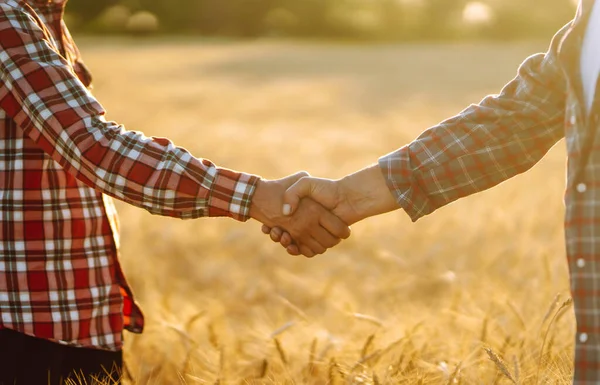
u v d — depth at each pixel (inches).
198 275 240.5
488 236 275.1
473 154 90.0
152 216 319.6
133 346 138.6
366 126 724.0
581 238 68.8
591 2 72.2
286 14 3009.4
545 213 308.0
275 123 759.7
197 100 985.5
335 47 2396.7
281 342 124.8
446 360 118.3
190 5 2957.7
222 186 91.0
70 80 87.4
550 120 86.0
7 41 86.1
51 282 90.0
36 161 89.1
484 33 3002.0
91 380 94.0
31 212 89.2
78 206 91.6
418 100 944.9
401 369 109.5
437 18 3019.2
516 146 88.4
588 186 68.7
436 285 215.6
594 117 68.8
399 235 290.2
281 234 99.7
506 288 171.6
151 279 222.8
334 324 160.4
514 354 109.0
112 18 2839.6
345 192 99.1
